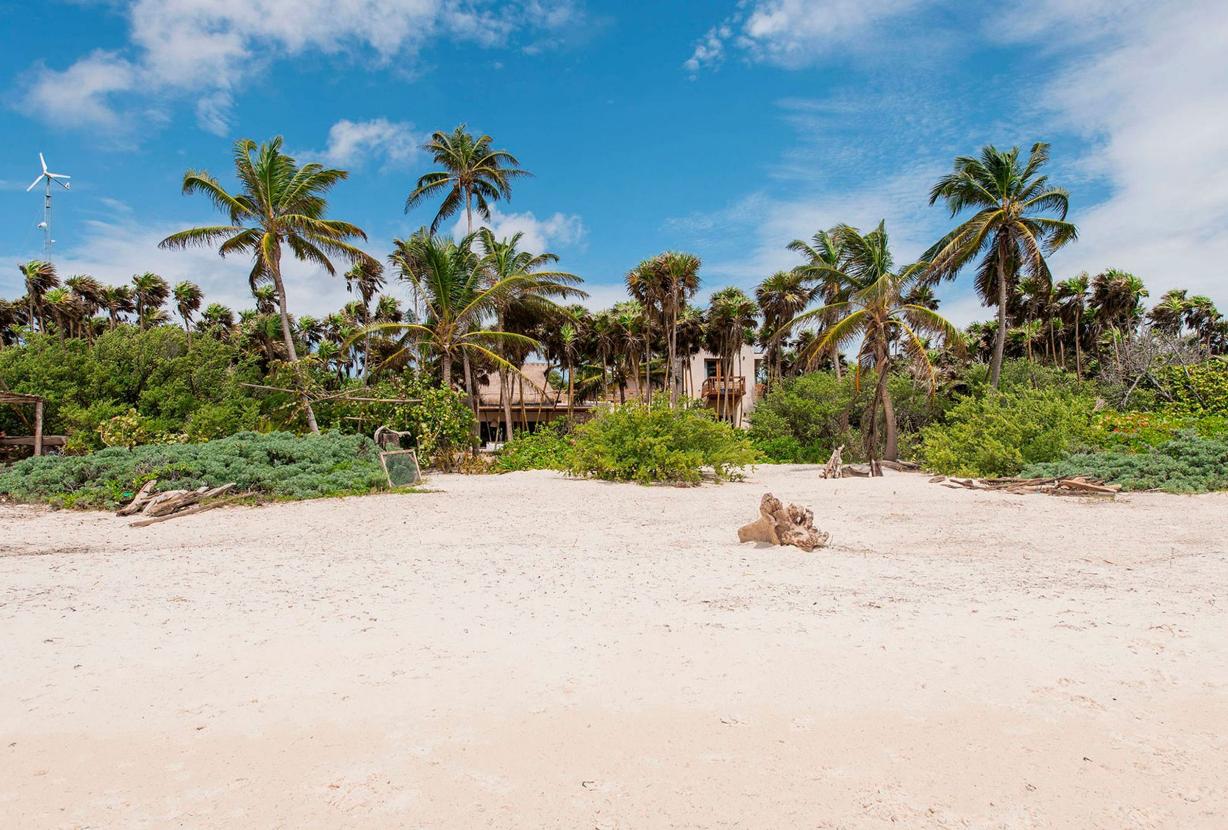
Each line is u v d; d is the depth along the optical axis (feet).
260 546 27.14
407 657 13.96
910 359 102.17
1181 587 19.36
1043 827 8.14
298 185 77.20
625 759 9.84
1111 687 12.28
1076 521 32.96
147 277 169.37
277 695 12.09
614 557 24.56
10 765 9.72
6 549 26.61
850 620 16.40
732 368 148.87
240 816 8.44
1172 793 8.86
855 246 88.28
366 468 51.75
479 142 111.04
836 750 10.07
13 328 130.82
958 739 10.37
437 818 8.39
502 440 164.76
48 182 146.61
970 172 88.79
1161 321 176.24
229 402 71.26
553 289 100.32
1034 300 148.36
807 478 63.57
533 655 14.07
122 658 13.93
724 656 13.96
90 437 59.31
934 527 31.50
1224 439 52.29
